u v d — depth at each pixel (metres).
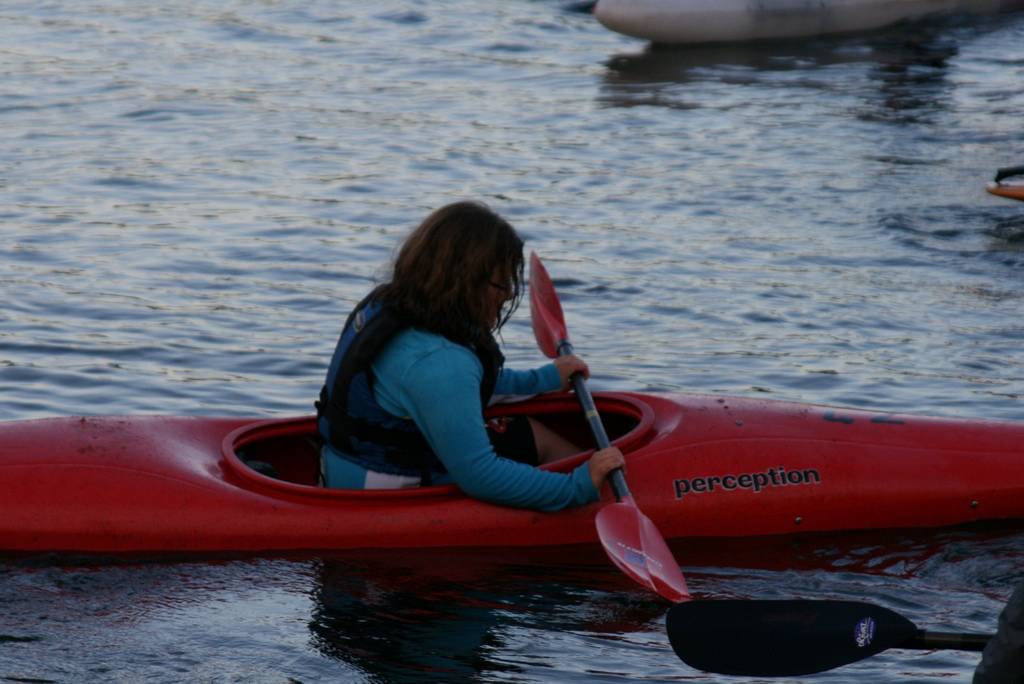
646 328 13.00
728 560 8.05
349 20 32.75
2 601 7.28
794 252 15.62
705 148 21.06
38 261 14.99
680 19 29.58
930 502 8.48
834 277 14.67
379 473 8.04
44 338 12.38
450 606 7.30
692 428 8.68
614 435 9.33
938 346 12.41
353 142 21.56
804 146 21.06
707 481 8.36
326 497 7.99
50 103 24.30
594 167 19.95
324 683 6.43
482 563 7.86
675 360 12.05
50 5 34.88
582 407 8.62
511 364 12.05
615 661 6.70
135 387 11.22
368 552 7.92
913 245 15.89
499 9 33.91
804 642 6.03
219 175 19.38
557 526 8.11
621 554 7.43
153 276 14.52
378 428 7.93
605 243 15.99
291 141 21.58
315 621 7.10
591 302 13.80
